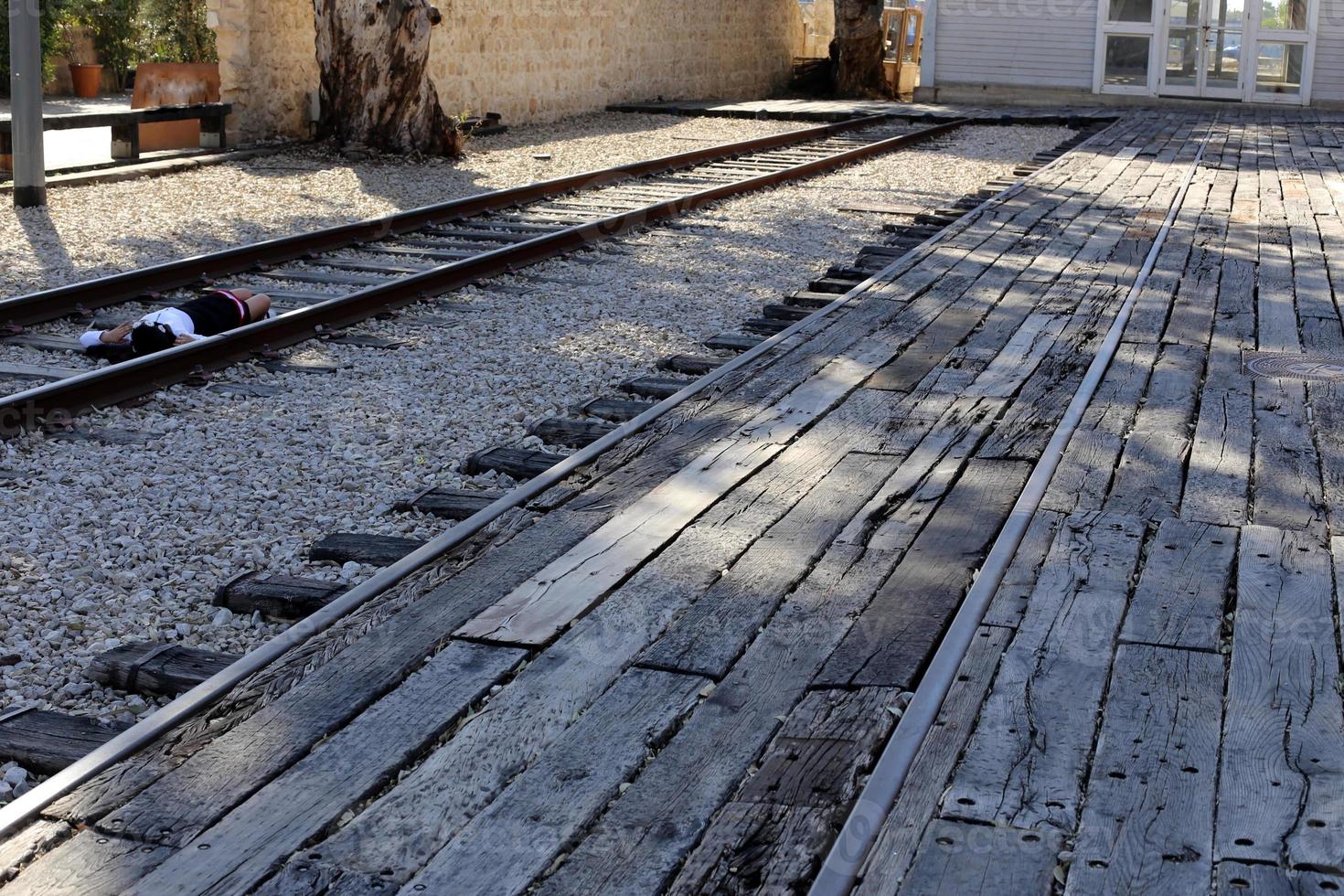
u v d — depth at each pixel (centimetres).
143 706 337
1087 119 2270
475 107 2009
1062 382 577
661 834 252
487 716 296
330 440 551
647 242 1044
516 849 248
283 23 1688
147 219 1106
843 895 231
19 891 236
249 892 235
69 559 425
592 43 2330
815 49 3397
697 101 2647
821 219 1177
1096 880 234
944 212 1206
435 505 466
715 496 439
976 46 2680
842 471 463
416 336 738
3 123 1316
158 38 2931
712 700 302
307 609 387
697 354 702
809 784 267
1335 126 2103
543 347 715
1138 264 869
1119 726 286
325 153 1587
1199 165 1509
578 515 423
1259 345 651
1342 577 364
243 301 714
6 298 787
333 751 282
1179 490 438
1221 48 2581
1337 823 250
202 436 555
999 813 254
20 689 344
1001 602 349
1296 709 293
